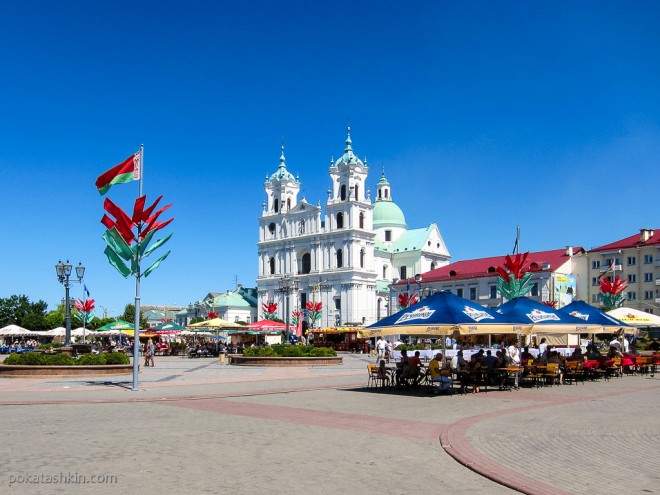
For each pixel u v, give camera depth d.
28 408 24.67
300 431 18.70
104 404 26.12
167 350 82.38
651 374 42.44
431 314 29.69
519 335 38.59
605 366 38.16
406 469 13.87
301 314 154.00
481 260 137.00
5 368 39.50
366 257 155.00
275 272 166.25
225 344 85.50
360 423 20.31
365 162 160.12
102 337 111.25
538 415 21.94
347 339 111.12
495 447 16.00
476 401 26.81
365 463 14.40
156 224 32.47
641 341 73.62
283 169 171.38
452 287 131.50
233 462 14.38
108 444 16.47
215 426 19.66
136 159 33.12
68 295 57.34
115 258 32.03
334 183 158.38
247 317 178.00
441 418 21.55
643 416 21.61
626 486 12.28
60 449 15.77
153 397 28.31
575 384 34.91
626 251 106.62
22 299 153.38
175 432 18.45
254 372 46.53
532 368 33.41
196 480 12.72
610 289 77.69
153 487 12.18
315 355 57.72
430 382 33.47
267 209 172.75
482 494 11.94
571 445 16.28
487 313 31.14
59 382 36.78
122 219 31.33
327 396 29.05
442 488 12.34
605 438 17.23
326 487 12.30
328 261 155.62
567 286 109.75
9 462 14.25
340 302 151.50
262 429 19.06
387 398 28.16
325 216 158.00
